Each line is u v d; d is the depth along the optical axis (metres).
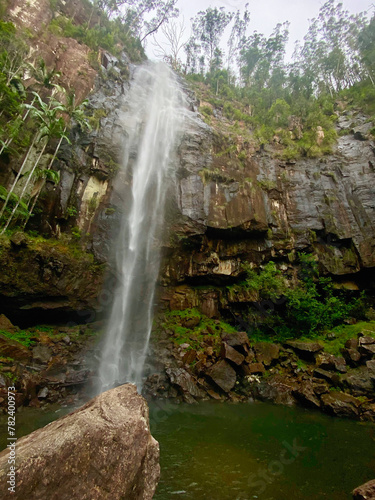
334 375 9.82
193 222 14.56
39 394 7.64
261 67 38.88
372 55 29.19
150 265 14.23
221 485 4.38
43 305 11.12
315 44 38.00
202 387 9.49
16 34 16.88
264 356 11.09
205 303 14.84
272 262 14.95
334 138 19.88
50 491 1.83
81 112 14.43
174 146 17.41
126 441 2.28
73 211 13.26
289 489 4.38
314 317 12.87
